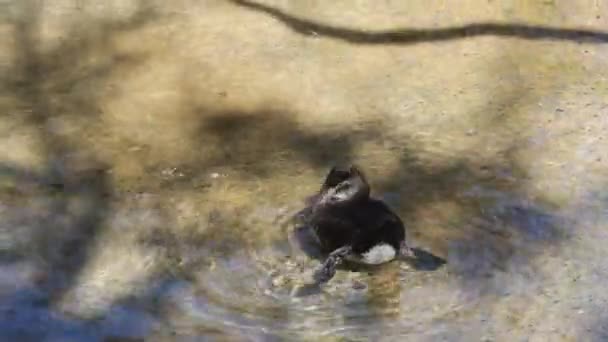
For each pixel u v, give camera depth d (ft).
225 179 34.65
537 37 41.86
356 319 28.94
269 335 28.27
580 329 28.55
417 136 36.88
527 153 35.88
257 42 41.86
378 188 34.17
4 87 39.17
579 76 39.88
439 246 31.71
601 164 35.27
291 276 30.63
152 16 43.37
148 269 30.68
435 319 28.91
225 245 31.76
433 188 34.22
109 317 28.71
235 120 37.76
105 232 31.99
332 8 43.52
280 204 33.50
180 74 40.14
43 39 42.04
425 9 43.34
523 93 38.96
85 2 44.14
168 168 35.14
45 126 36.91
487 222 32.71
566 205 33.45
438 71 40.22
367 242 30.32
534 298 29.68
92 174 34.60
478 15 42.96
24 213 32.55
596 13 43.14
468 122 37.55
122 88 39.32
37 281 29.89
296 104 38.68
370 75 40.09
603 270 30.76
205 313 29.04
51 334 27.96
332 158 35.81
